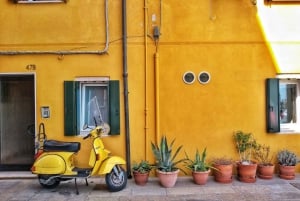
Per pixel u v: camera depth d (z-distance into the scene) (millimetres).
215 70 7660
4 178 7473
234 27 7668
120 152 7594
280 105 7969
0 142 7984
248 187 6801
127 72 7621
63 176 6500
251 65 7672
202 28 7664
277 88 7629
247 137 7492
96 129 6742
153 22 7660
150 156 7605
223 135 7664
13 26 7637
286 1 7641
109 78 7625
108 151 7023
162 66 7648
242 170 7137
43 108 7605
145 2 7645
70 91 7570
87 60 7621
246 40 7672
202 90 7664
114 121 7566
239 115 7660
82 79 7617
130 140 7613
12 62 7625
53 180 6750
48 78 7613
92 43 7617
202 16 7668
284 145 7676
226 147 7652
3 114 7988
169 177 6797
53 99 7613
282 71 7676
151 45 7656
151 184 7051
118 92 7594
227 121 7660
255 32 7684
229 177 7090
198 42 7660
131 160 7605
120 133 7609
